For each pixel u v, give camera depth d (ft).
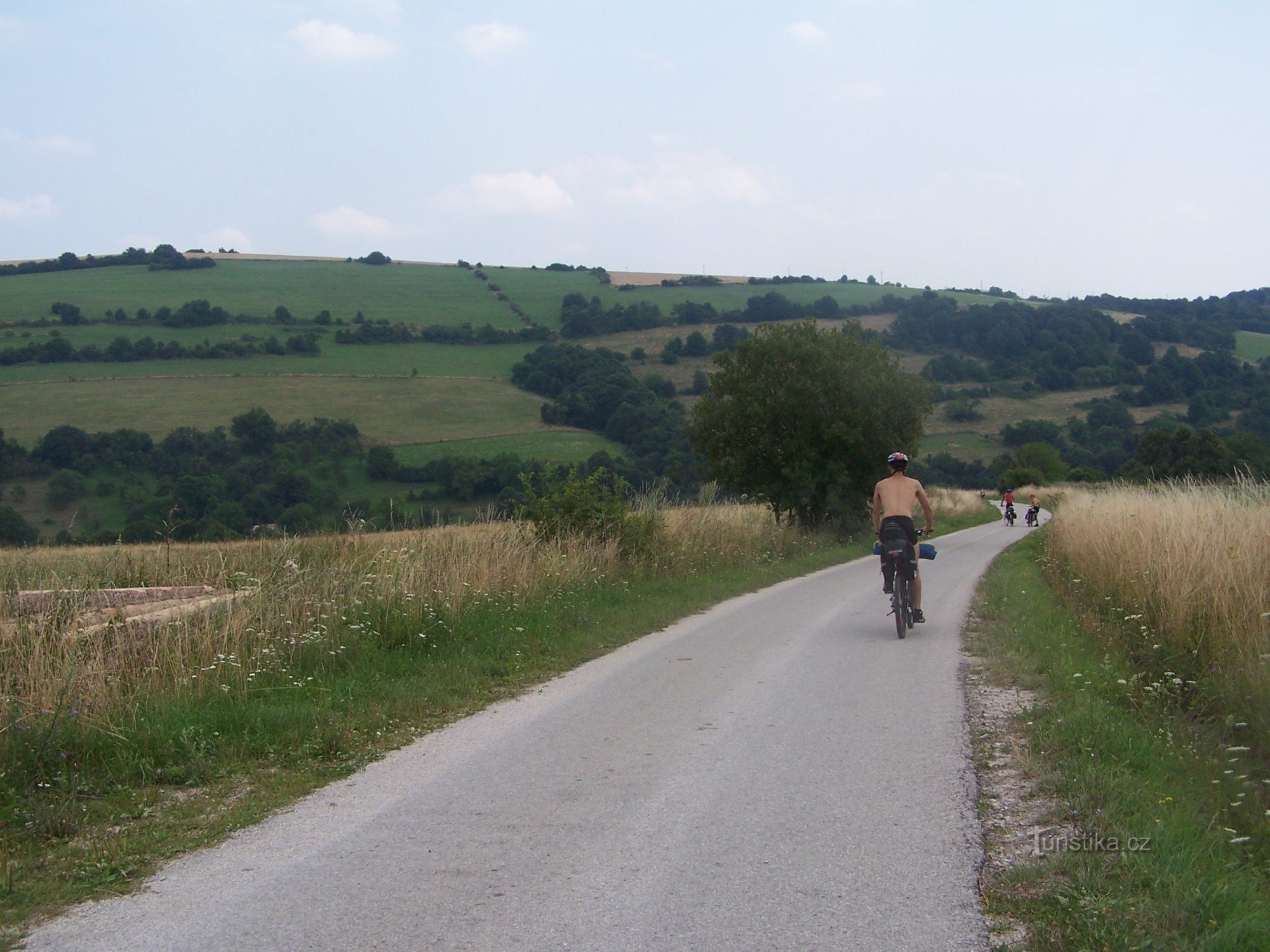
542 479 53.78
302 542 41.91
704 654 28.78
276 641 26.35
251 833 14.74
